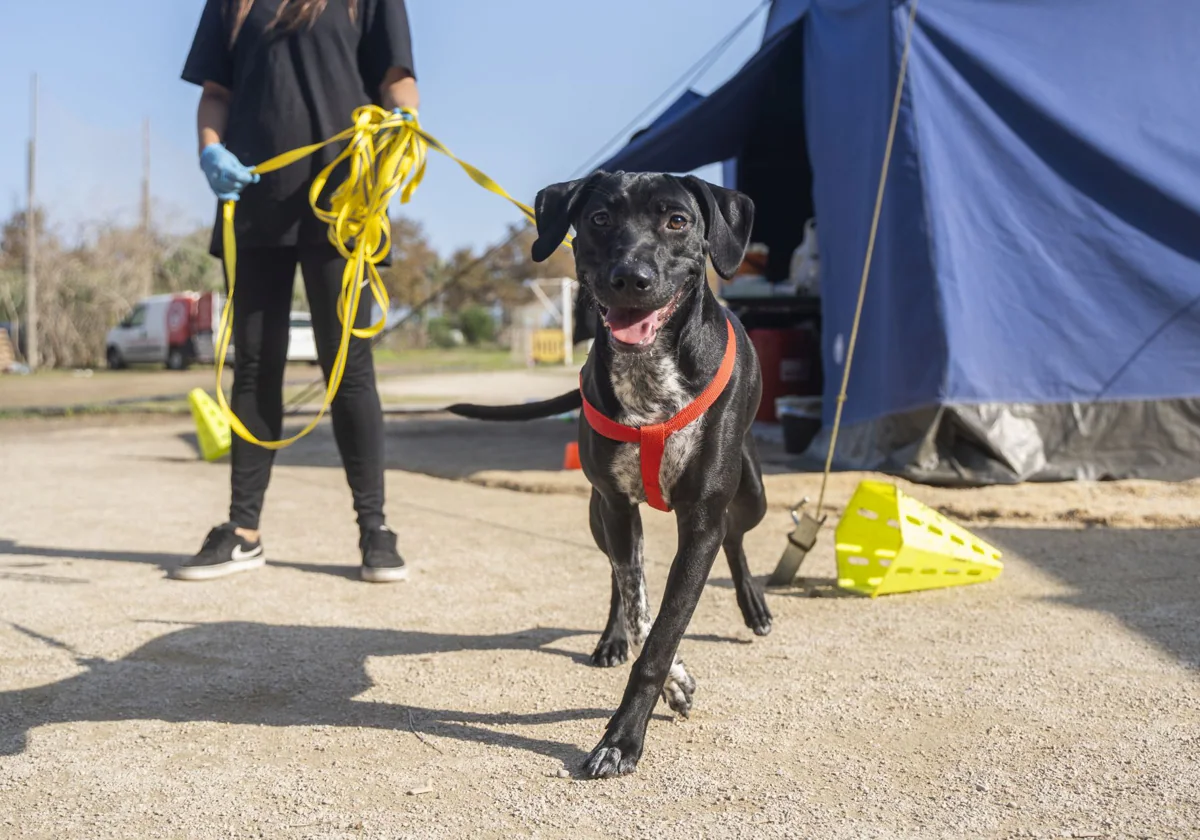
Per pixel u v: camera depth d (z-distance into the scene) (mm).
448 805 2527
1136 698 3113
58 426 13297
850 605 4277
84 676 3523
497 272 52500
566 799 2553
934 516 4598
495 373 25750
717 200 3176
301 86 4594
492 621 4160
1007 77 6648
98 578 4926
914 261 6613
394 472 8562
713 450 2992
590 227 3131
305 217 4656
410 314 9344
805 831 2342
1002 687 3254
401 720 3115
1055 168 6707
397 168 3953
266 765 2795
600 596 4500
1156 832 2293
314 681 3473
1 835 2402
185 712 3199
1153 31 6805
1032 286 6688
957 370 6531
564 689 3367
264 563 5188
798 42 8633
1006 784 2564
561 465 8375
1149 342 6648
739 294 10148
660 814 2455
